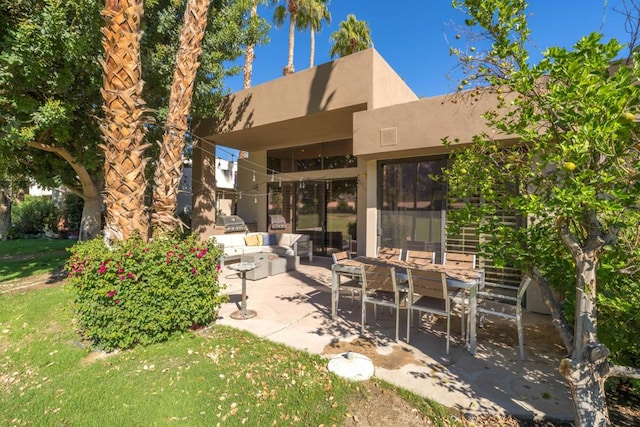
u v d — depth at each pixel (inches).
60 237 639.1
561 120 82.3
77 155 310.0
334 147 411.8
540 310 202.7
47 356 144.0
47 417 102.0
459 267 178.5
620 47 69.4
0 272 320.2
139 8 158.2
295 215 446.3
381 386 116.0
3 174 315.0
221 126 370.6
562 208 76.4
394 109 241.8
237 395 111.0
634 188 69.9
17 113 241.8
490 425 96.3
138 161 161.2
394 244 272.7
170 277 155.2
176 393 112.3
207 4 214.7
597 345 82.0
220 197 534.9
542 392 112.2
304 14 653.9
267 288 257.0
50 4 202.2
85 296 143.8
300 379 120.0
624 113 68.7
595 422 81.5
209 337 159.8
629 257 87.2
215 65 301.3
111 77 153.2
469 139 210.8
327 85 289.3
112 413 102.7
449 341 143.9
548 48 77.7
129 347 149.3
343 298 228.2
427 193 258.8
